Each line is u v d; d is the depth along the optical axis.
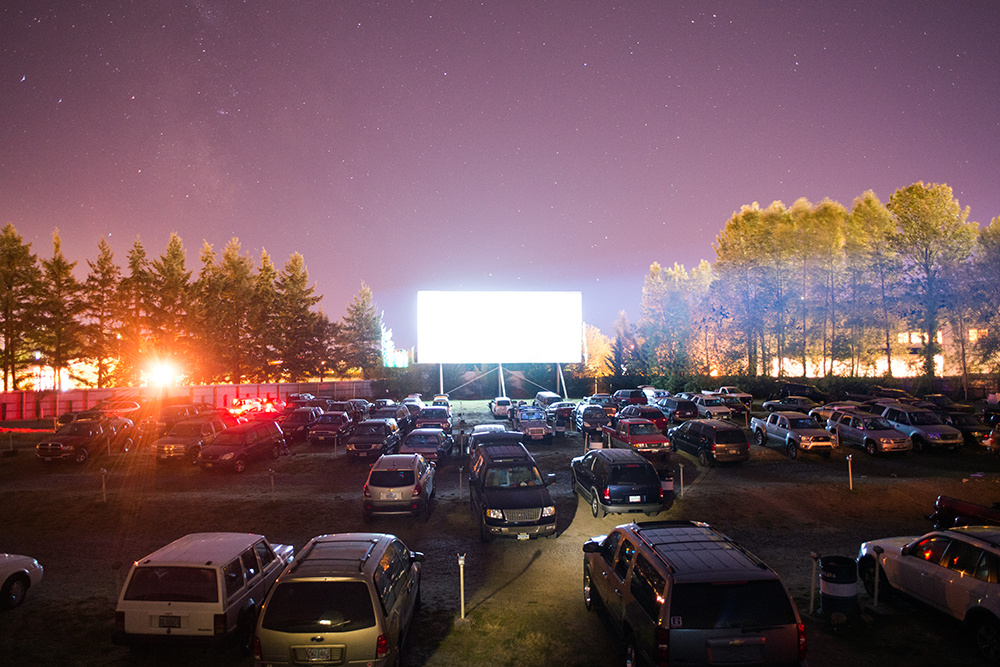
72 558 14.60
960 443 26.48
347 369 79.25
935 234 53.81
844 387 52.94
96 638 9.88
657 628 6.84
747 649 6.71
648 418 30.95
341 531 16.39
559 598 11.44
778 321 63.69
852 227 62.00
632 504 16.59
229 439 25.14
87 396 47.56
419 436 25.28
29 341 56.72
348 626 7.24
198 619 8.20
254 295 71.19
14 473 24.75
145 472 24.58
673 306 66.06
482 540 15.00
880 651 8.98
